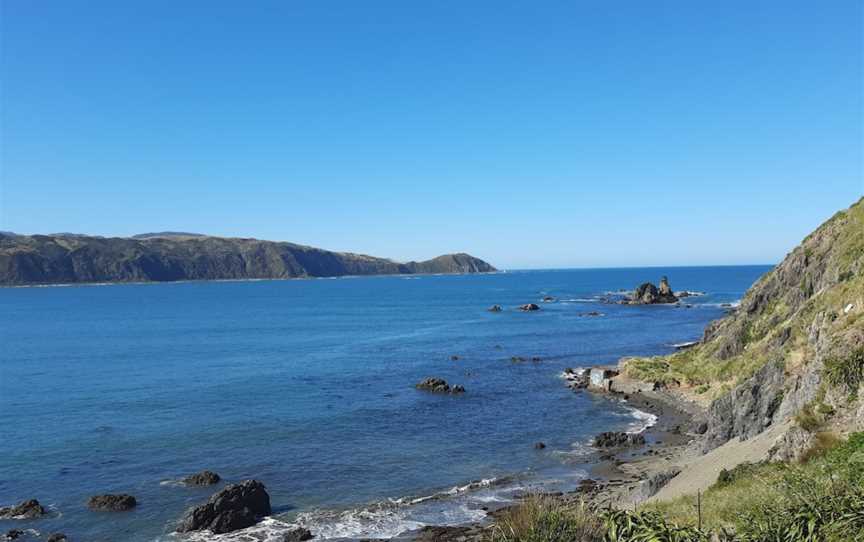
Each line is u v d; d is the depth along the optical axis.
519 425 50.81
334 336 122.06
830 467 14.95
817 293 50.66
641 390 61.69
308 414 54.91
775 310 56.84
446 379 72.56
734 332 60.50
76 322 153.12
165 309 194.75
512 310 178.00
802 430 21.83
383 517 31.89
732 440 33.47
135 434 48.09
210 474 37.09
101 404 59.34
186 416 54.25
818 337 32.34
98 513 32.47
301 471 39.25
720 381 56.38
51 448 44.28
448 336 118.56
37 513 32.25
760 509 11.75
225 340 116.38
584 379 68.50
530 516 12.11
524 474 38.41
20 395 64.06
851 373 22.41
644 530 10.30
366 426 50.56
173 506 33.41
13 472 38.97
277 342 112.69
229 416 54.19
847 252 48.75
